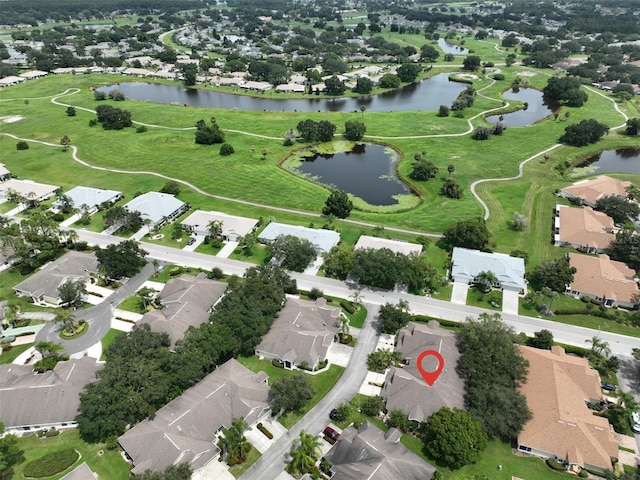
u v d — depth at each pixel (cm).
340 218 15638
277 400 8219
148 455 7338
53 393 8406
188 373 8531
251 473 7419
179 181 18388
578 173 19200
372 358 9494
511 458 7725
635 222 15162
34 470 7419
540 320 10988
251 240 13612
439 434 7469
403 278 11631
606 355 9681
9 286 12288
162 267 12988
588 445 7556
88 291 12006
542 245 13925
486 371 8550
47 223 13588
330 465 7406
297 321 10262
